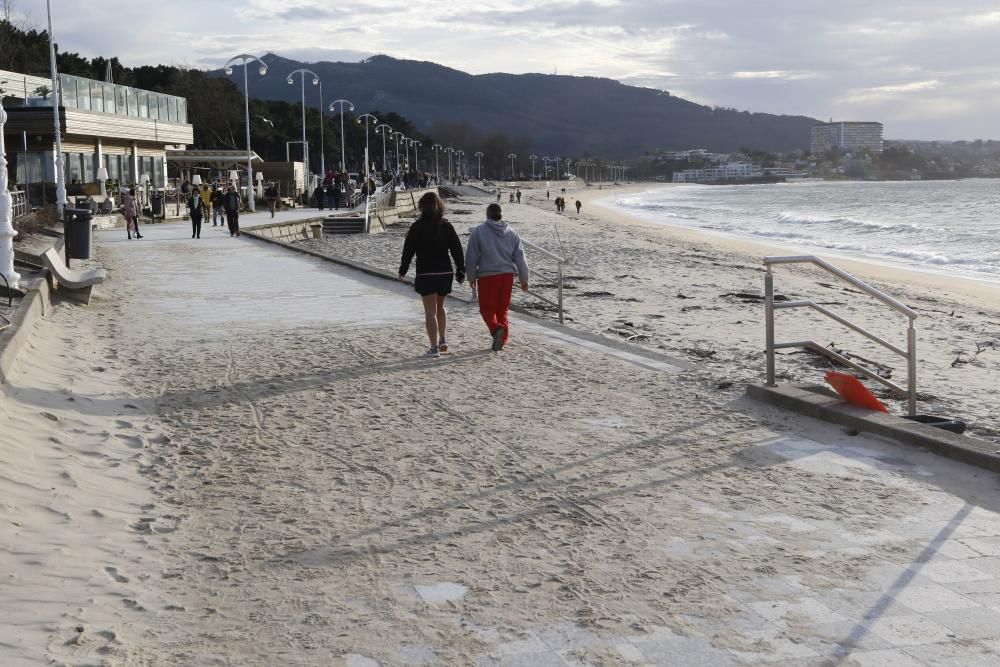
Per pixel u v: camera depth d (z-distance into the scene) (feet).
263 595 14.37
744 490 19.61
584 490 19.63
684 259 110.32
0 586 14.17
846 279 27.81
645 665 12.17
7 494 18.06
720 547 16.37
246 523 17.62
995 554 15.96
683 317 58.49
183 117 183.62
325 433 24.14
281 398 27.89
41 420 23.63
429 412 26.48
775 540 16.71
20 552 15.55
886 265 119.34
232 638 12.88
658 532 17.13
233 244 90.68
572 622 13.43
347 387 29.45
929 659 12.28
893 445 22.90
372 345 36.65
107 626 13.14
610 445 23.15
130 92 160.76
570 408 27.07
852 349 49.01
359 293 52.85
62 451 21.52
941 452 21.74
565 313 58.29
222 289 54.54
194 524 17.57
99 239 97.55
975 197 467.11
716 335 51.11
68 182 135.54
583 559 15.83
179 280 59.06
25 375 27.81
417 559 15.84
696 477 20.53
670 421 25.59
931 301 81.10
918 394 35.96
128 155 159.43
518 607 13.93
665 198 578.66
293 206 188.65
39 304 39.75
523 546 16.44
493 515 18.08
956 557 15.84
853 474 20.67
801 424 25.20
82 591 14.30
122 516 17.87
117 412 25.63
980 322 65.46
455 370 32.24
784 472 20.88
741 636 12.98
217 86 361.92
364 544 16.52
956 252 144.15
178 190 157.17
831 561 15.70
